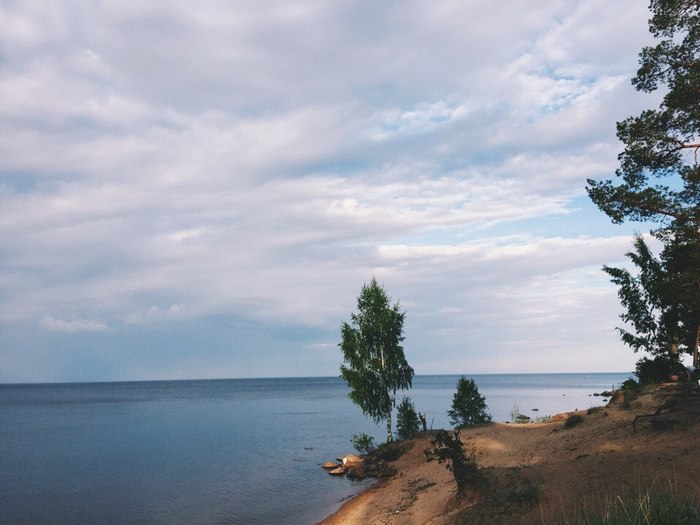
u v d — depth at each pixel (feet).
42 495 117.29
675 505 30.48
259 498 107.04
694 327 115.24
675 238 80.02
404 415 136.87
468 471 64.90
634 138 78.13
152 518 95.14
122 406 501.97
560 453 70.54
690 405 63.77
